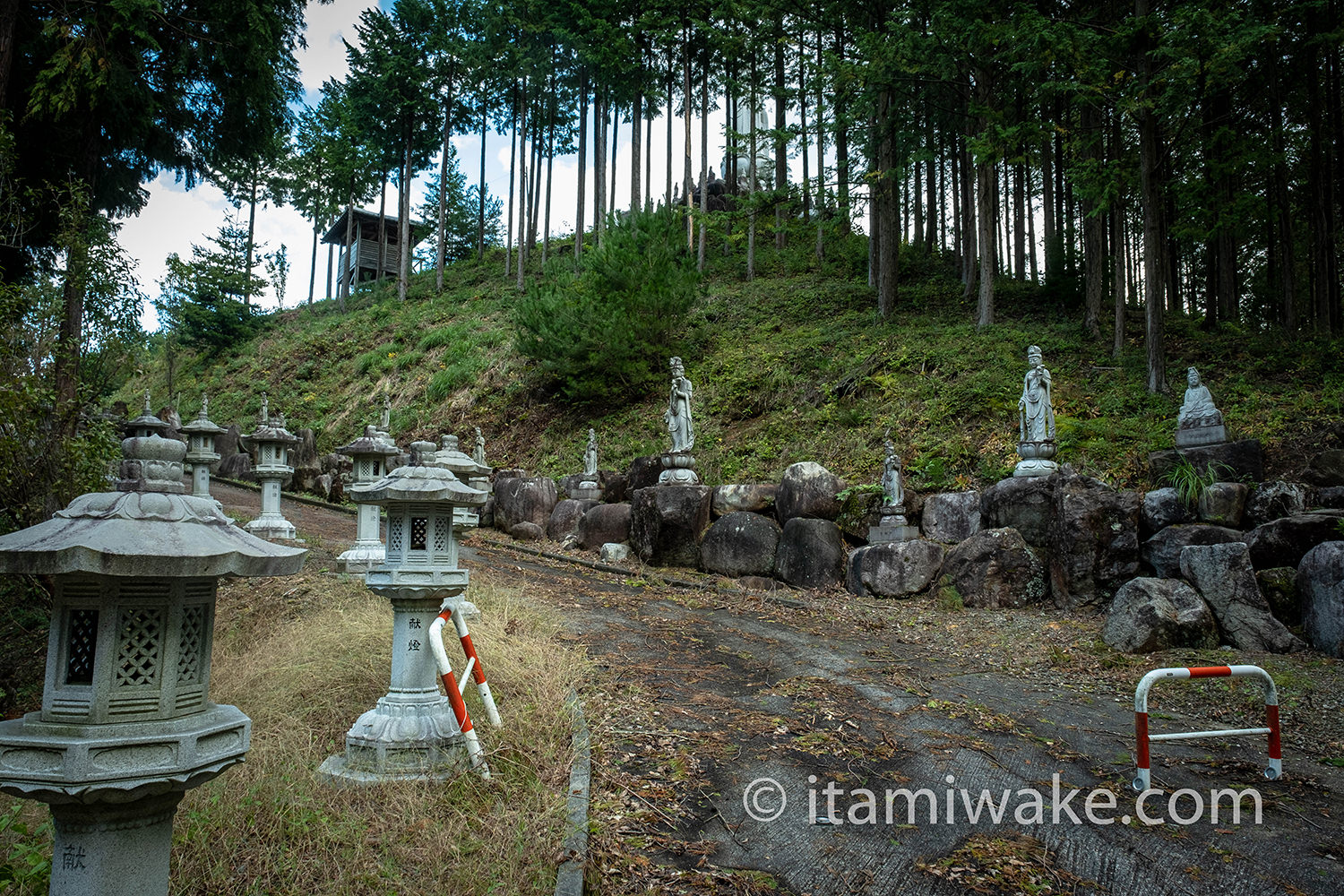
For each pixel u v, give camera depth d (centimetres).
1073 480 1059
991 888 372
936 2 1798
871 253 2458
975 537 1111
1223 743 581
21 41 1227
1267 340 1630
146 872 256
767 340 2202
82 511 247
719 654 823
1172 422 1284
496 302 3275
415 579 489
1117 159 1666
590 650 801
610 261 2141
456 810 412
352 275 4591
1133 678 739
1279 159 1656
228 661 643
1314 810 462
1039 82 1797
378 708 487
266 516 1273
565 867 360
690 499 1390
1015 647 871
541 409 2369
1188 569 863
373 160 4284
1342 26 1644
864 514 1275
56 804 239
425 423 2561
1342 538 842
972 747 563
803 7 2244
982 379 1576
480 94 3788
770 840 416
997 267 2464
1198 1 1374
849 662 805
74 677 252
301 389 3116
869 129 2194
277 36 1400
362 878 347
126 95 1313
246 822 389
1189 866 395
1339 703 637
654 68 3145
